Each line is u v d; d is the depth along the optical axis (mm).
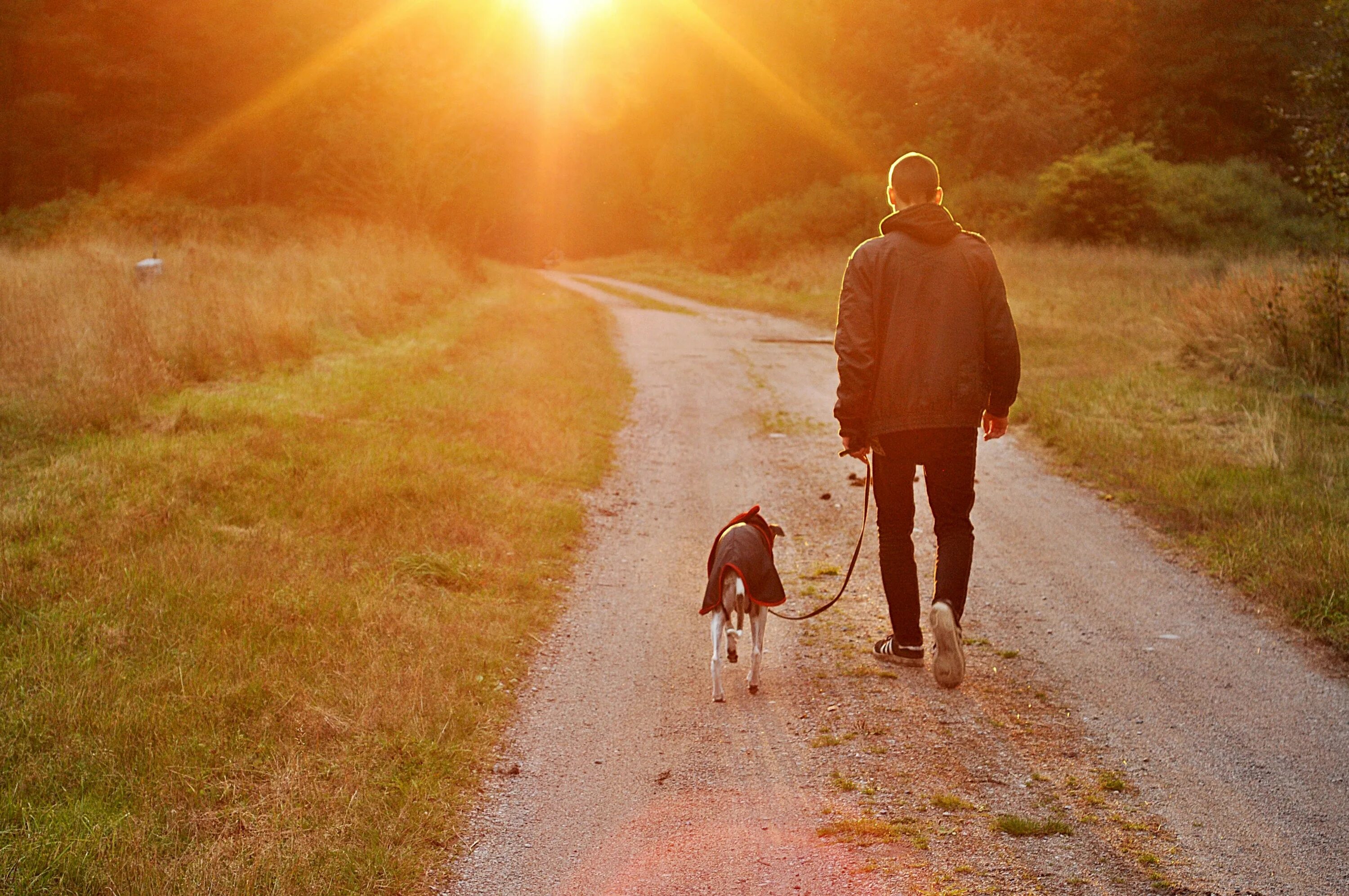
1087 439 9484
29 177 33875
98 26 33812
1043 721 4434
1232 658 5102
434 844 3662
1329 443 8609
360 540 6656
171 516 6781
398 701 4551
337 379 11289
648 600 6207
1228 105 42969
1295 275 12773
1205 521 7121
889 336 4277
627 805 3885
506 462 8867
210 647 5066
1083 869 3312
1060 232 31281
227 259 18125
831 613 5832
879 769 4023
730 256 42781
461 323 16906
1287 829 3562
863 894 3195
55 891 3299
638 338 18969
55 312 11508
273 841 3584
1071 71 44469
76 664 4867
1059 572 6480
